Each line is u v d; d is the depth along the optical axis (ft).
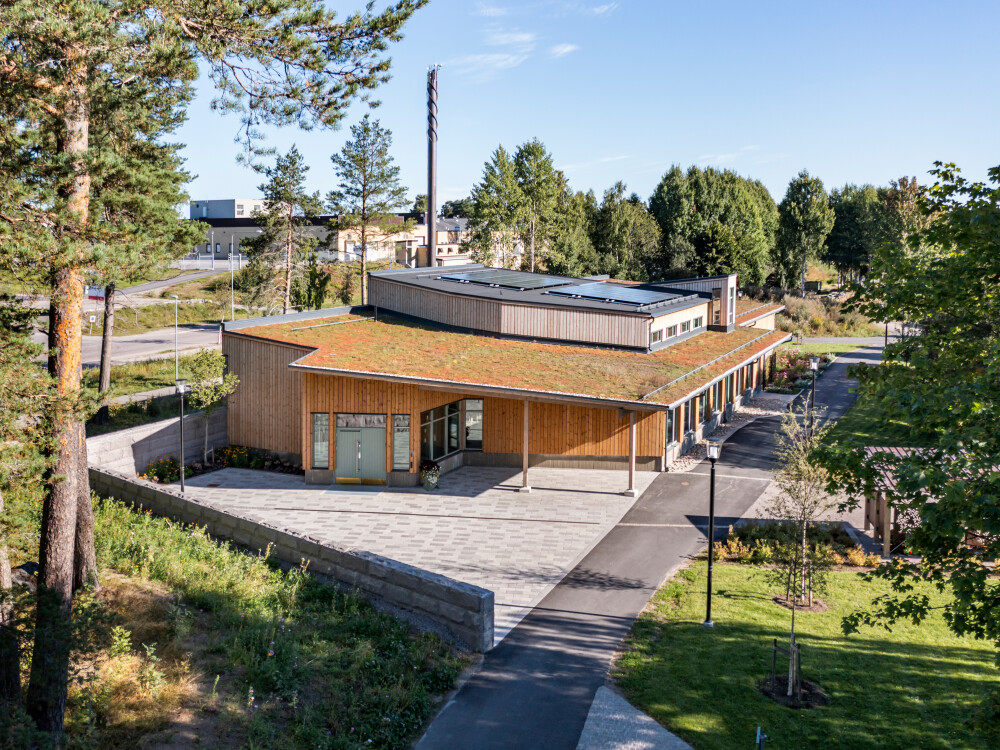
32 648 36.50
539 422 102.47
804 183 295.69
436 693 48.14
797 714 45.29
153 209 60.95
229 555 62.28
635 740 43.27
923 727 43.80
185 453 100.83
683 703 46.88
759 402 142.82
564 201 315.78
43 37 37.04
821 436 58.80
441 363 95.61
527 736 43.68
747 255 286.05
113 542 60.44
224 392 98.58
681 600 62.13
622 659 52.75
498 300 113.19
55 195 38.24
